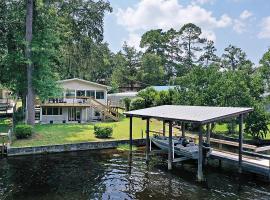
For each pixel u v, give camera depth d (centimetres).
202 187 1530
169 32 8925
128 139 2583
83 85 3828
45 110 3462
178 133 2759
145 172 1800
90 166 1922
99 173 1770
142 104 4000
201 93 2830
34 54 2800
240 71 2909
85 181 1619
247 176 1712
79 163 1992
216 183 1591
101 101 3959
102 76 8056
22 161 2009
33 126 2805
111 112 3788
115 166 1930
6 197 1366
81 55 4959
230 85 2659
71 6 4441
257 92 2812
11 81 3080
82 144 2372
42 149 2234
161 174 1761
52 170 1816
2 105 4097
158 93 3978
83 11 4722
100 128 2644
